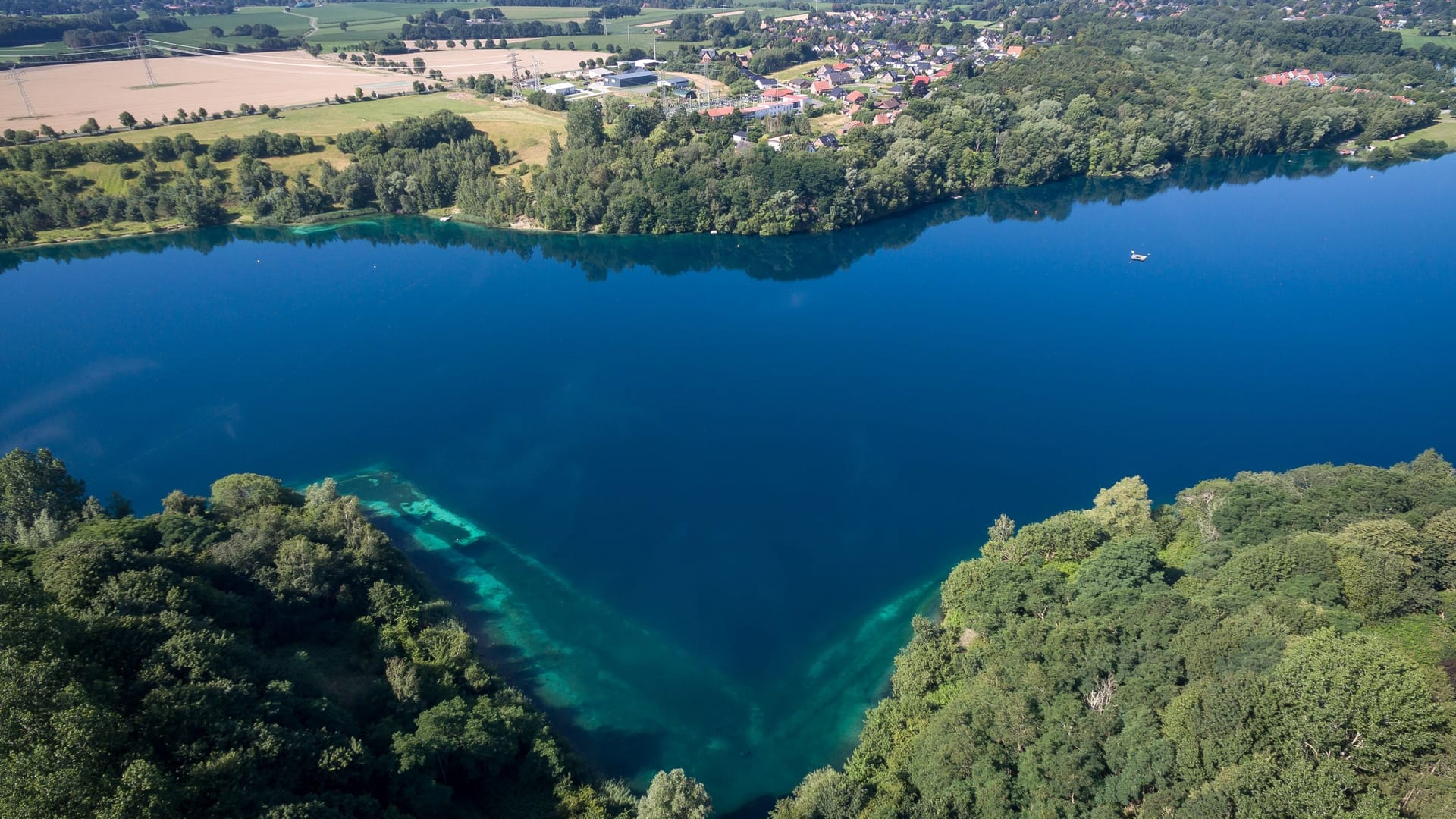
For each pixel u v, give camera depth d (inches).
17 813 2095.2
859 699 3917.3
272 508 4315.9
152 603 3048.7
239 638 3260.3
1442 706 2466.8
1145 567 3641.7
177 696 2603.3
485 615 4429.1
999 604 3673.7
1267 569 3459.6
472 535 5093.5
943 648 3629.4
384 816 2637.8
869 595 4608.8
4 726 2267.5
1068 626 3253.0
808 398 6692.9
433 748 2896.2
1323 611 3127.5
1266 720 2517.2
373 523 5167.3
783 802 2920.8
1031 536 4183.1
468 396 6781.5
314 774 2662.4
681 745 3668.8
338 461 5846.5
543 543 5029.5
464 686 3518.7
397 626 3747.5
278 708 2773.1
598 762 3545.8
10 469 4106.8
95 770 2268.7
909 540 5032.0
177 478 5595.5
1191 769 2504.9
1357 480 4138.8
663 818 2615.7
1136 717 2736.2
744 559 4896.7
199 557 3654.0
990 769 2768.2
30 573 3272.6
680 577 4751.5
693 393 6825.8
